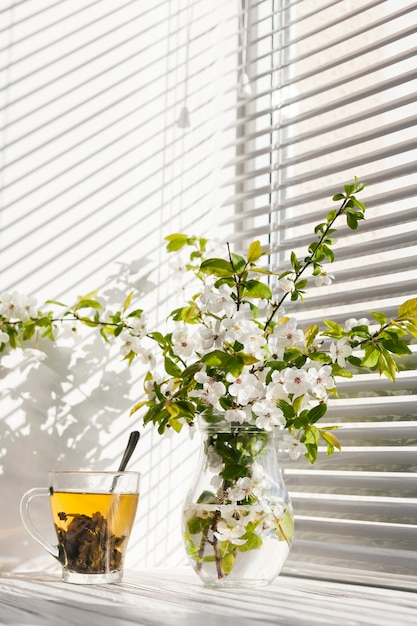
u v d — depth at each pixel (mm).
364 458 1385
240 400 1150
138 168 1555
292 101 1600
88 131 1489
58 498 1245
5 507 1347
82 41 1491
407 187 1401
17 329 1382
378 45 1454
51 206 1434
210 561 1192
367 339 1183
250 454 1195
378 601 1113
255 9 1761
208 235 1674
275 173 1716
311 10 1714
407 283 1387
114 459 1476
